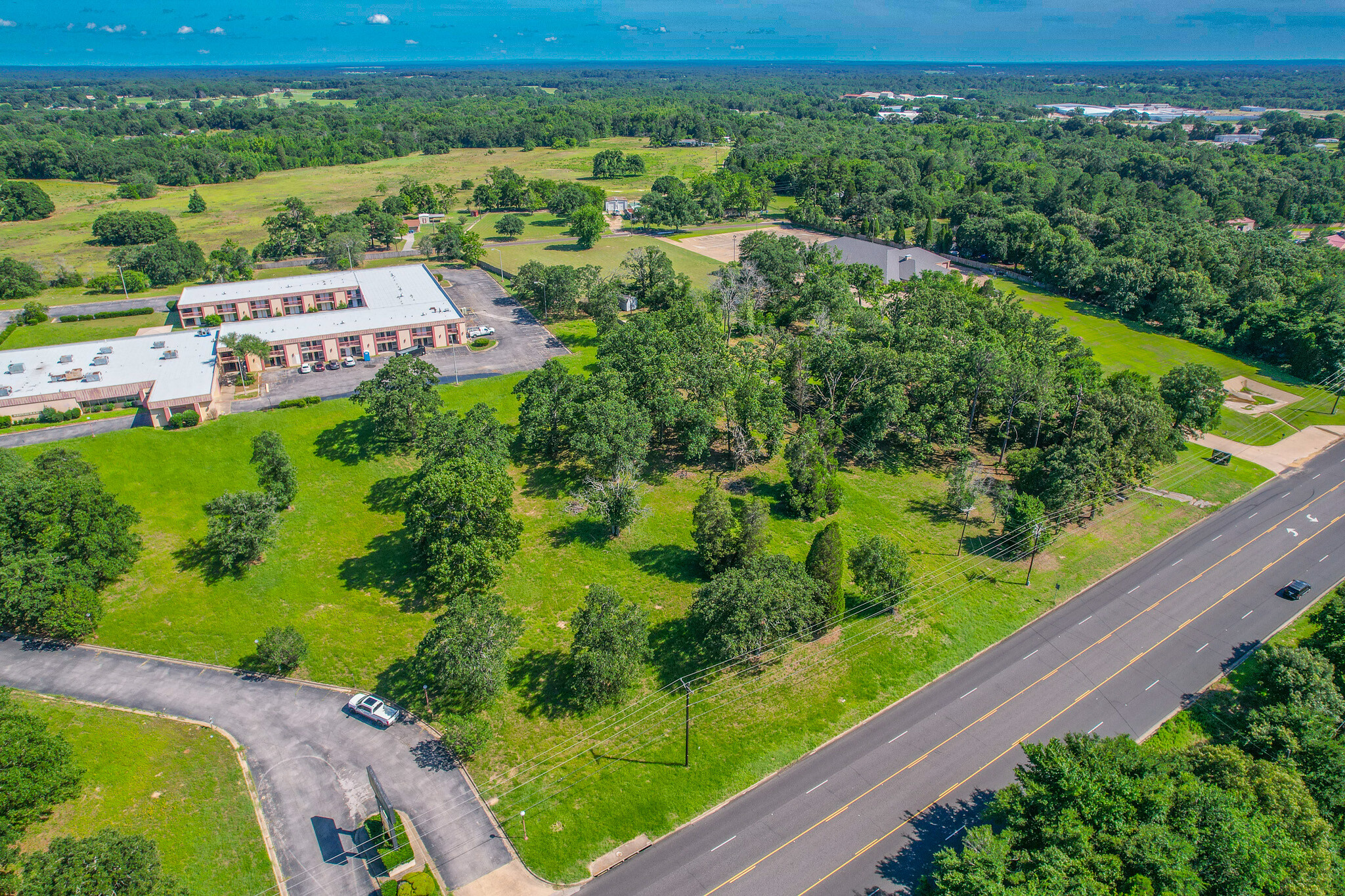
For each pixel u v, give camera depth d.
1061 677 73.75
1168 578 87.88
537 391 105.88
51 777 55.75
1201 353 153.12
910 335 120.25
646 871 55.47
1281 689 66.88
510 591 83.25
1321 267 183.88
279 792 60.66
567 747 65.25
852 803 60.75
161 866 52.03
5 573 71.50
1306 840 51.66
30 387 113.12
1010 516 92.50
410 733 66.56
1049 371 108.06
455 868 55.22
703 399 108.00
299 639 72.00
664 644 76.19
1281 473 111.00
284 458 94.81
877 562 79.00
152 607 80.06
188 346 129.12
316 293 160.38
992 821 58.75
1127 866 48.97
